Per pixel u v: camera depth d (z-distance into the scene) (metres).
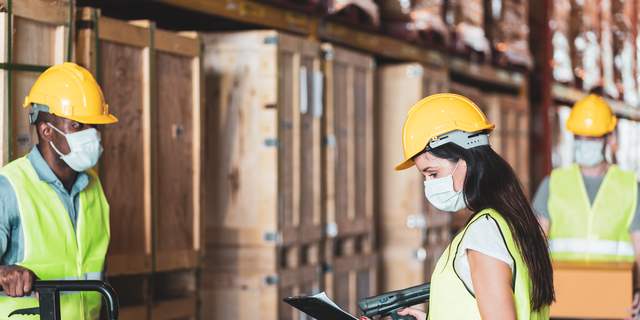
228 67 4.29
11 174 2.29
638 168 11.86
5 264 2.27
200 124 3.82
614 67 11.02
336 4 4.99
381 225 5.82
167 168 3.59
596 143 3.55
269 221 4.16
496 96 7.48
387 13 5.89
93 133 2.41
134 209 3.34
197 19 4.60
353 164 5.16
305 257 4.62
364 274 5.24
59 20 2.86
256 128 4.22
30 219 2.28
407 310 2.16
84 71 2.47
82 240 2.47
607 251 3.53
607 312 3.04
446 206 1.91
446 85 6.31
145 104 3.43
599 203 3.57
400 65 5.80
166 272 3.85
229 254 4.21
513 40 7.82
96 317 2.61
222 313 4.17
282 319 4.19
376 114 5.87
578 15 9.80
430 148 1.88
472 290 1.76
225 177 4.27
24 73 2.72
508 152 7.78
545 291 1.79
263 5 4.41
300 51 4.46
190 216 3.76
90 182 2.61
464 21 6.75
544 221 3.67
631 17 11.78
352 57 5.16
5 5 2.61
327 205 4.82
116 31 3.22
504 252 1.71
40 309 2.05
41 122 2.40
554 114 9.48
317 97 4.68
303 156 4.54
